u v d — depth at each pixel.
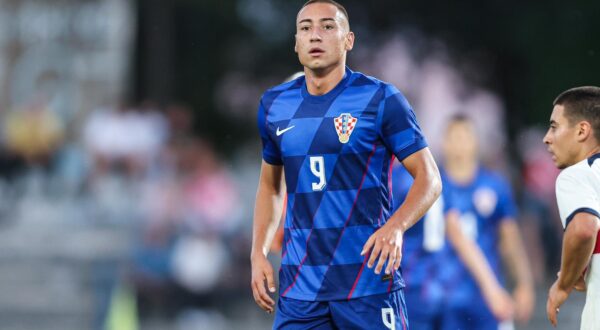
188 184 62.66
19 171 94.94
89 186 86.06
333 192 23.42
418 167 23.27
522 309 35.31
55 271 72.12
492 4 108.69
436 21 112.75
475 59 111.88
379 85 23.53
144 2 123.00
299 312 23.67
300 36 23.62
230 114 129.25
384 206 23.64
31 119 96.50
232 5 126.19
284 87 24.33
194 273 60.56
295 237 23.83
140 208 65.38
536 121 103.25
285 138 23.78
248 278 64.38
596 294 22.39
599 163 22.59
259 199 25.20
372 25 117.44
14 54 127.75
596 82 100.25
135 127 86.25
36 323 58.12
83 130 124.12
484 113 107.88
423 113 114.31
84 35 127.19
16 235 82.19
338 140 23.33
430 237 33.53
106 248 69.56
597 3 99.44
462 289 33.66
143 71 124.69
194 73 127.06
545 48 101.38
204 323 59.91
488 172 35.31
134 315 59.00
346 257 23.41
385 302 23.45
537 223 81.12
